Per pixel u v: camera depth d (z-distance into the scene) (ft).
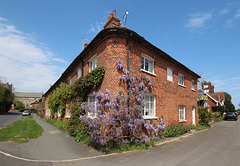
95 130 22.22
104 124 23.26
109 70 26.30
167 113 36.29
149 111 31.60
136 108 24.52
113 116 23.47
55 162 17.63
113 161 17.95
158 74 34.99
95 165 16.78
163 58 37.55
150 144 25.32
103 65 27.89
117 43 26.76
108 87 25.91
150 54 33.27
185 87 47.44
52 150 22.16
